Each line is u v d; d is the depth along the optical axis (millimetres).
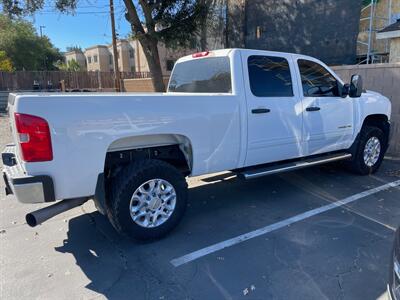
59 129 2854
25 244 3580
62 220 4180
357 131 5473
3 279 2949
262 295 2684
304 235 3662
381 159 5945
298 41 15344
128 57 50125
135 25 14797
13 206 4676
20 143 2771
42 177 2840
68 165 2945
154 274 2996
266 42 16594
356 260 3145
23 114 2715
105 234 3783
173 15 14891
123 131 3168
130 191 3291
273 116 4320
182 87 5027
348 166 5773
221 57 4219
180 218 3686
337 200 4680
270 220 4066
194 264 3141
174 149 3834
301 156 4820
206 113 3697
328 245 3434
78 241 3629
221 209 4434
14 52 39812
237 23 17734
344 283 2809
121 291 2770
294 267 3057
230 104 3895
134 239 3441
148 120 3291
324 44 14414
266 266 3084
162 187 3537
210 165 3875
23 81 23562
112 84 26641
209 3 15234
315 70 4922
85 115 2955
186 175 3893
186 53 19625
